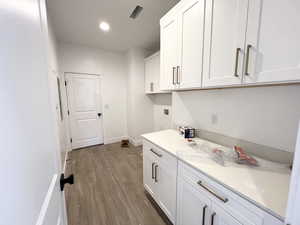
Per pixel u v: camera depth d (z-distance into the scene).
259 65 0.84
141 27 2.39
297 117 0.97
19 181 0.36
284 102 1.02
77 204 1.73
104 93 3.66
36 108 0.51
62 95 3.13
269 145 1.11
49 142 0.65
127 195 1.89
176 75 1.51
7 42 0.34
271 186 0.80
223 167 1.01
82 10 1.90
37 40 0.56
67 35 2.68
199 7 1.19
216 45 1.08
